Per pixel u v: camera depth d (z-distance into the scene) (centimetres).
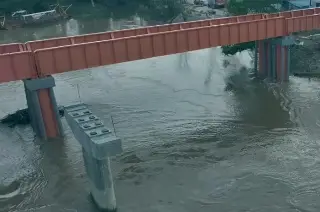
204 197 2500
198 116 3569
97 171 2231
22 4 9031
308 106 3659
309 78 4294
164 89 4225
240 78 4441
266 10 5188
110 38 3672
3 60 2875
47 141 3198
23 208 2469
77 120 2306
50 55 3011
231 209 2386
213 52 5450
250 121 3434
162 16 8112
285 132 3219
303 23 4062
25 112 3700
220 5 8031
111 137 2130
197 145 3083
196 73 4684
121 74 4741
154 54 3409
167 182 2656
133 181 2675
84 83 4494
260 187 2564
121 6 9538
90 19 8756
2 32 7988
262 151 2961
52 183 2702
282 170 2723
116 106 3831
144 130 3344
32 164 2930
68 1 9731
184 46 3522
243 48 4909
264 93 3994
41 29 8150
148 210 2395
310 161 2808
